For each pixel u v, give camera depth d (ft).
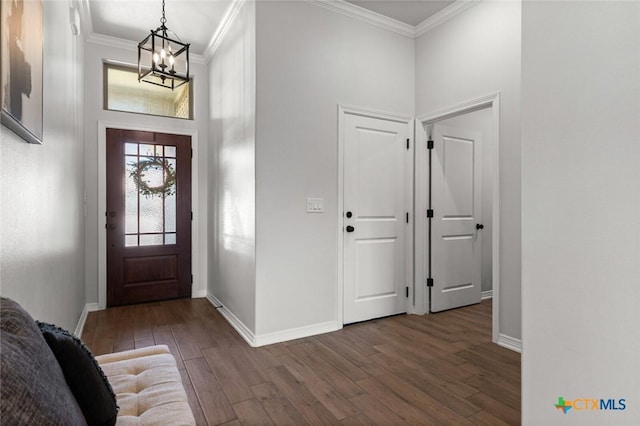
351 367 7.88
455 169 12.67
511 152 9.12
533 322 4.40
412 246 12.03
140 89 13.50
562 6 4.17
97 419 3.21
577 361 3.99
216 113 12.98
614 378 3.70
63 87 7.53
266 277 9.27
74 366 3.15
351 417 6.02
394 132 11.69
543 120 4.32
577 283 4.00
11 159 4.07
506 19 9.30
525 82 4.50
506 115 9.25
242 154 10.15
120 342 9.35
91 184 12.41
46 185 5.84
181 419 3.58
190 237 14.03
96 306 12.46
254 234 9.16
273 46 9.39
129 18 11.28
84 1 10.13
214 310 12.32
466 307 12.85
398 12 10.96
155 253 13.46
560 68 4.17
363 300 11.09
